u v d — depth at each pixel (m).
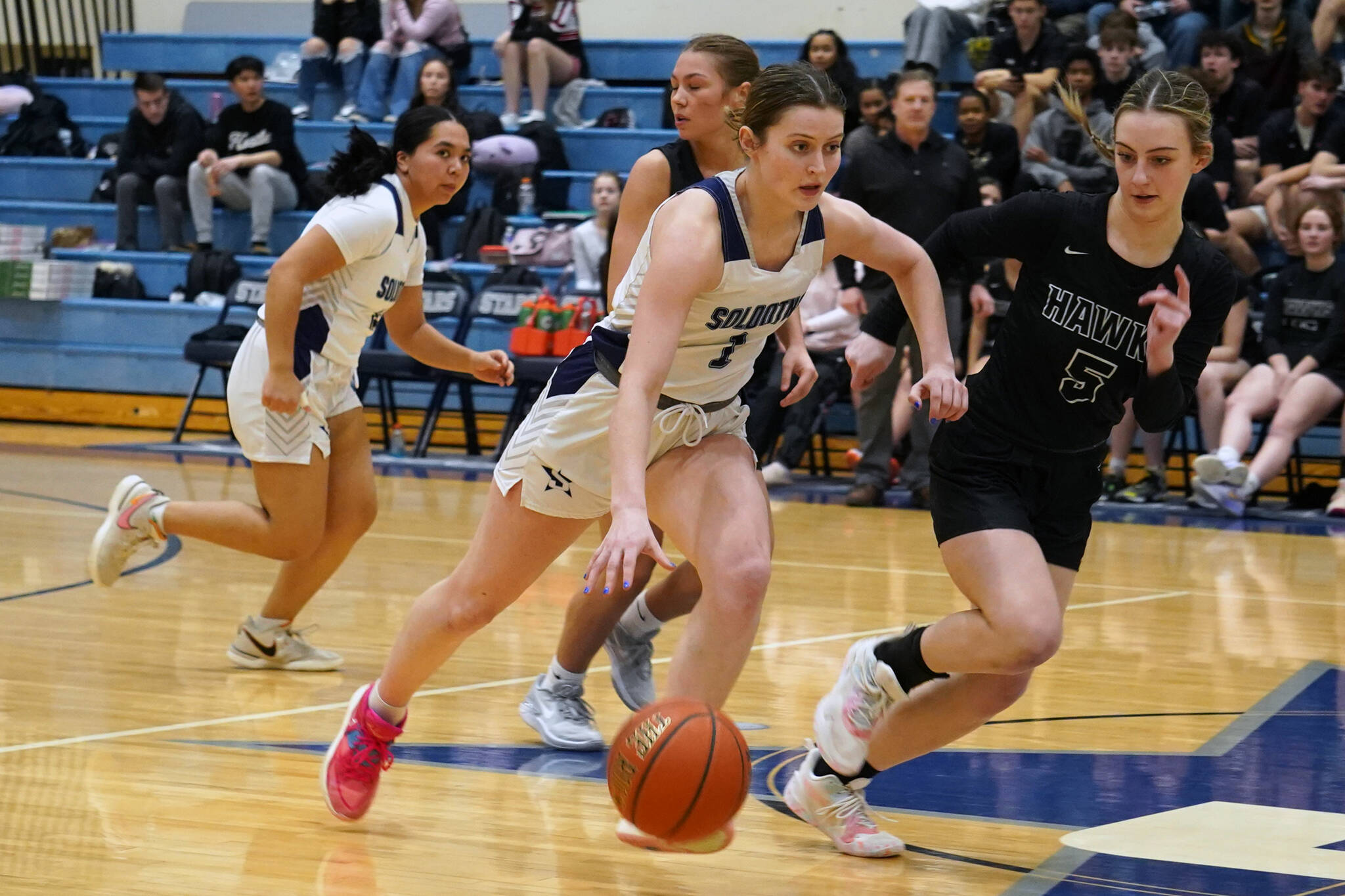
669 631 6.40
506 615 6.69
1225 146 12.43
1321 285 10.82
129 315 14.79
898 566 8.23
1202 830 3.71
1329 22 12.91
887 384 10.80
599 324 3.51
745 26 16.61
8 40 17.94
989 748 4.55
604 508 3.49
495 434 14.01
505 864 3.41
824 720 3.51
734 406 3.54
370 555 8.20
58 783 3.98
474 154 14.45
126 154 15.41
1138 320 3.33
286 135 15.02
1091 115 12.09
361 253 4.96
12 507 9.69
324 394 5.17
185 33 18.08
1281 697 5.27
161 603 6.79
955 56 14.56
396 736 3.70
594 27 17.05
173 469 11.84
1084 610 7.06
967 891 3.27
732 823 2.99
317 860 3.40
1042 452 3.44
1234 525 10.31
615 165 15.30
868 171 10.27
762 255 3.27
